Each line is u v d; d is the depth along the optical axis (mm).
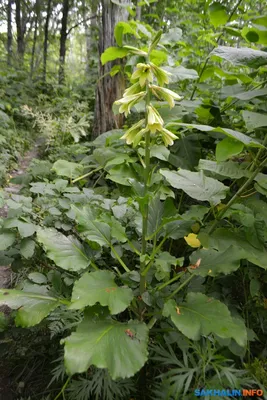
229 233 1977
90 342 1318
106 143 3398
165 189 2453
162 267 1615
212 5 2986
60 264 1702
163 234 1981
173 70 2748
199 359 1688
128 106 1535
